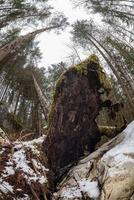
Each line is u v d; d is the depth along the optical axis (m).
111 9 12.82
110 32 13.77
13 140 8.06
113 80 12.84
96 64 6.86
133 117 10.22
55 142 6.52
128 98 10.65
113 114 7.15
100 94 6.86
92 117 6.76
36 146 6.58
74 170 5.99
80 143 6.61
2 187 5.55
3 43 13.88
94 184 5.44
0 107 13.16
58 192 5.69
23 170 5.93
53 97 6.80
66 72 6.79
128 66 12.41
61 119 6.60
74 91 6.68
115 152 5.63
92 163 5.87
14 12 13.07
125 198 4.83
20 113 17.97
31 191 5.67
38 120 14.66
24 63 17.72
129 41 12.95
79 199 5.31
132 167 5.12
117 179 5.05
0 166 5.93
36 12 13.56
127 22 12.80
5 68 16.64
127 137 6.02
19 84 17.56
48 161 6.39
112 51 13.27
